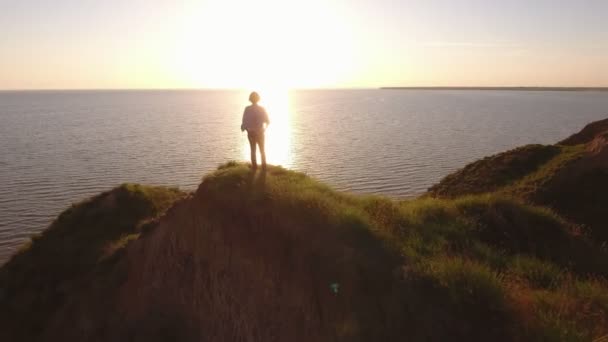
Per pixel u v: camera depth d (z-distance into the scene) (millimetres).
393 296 6363
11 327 16531
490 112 186375
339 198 10797
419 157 73250
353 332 6367
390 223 9523
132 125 142500
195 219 12125
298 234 8781
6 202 48219
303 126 135375
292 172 12719
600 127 32531
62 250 20766
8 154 80625
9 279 19672
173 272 12414
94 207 25234
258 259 9492
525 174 23688
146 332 12125
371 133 112188
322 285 7629
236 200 10883
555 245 10680
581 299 6793
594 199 17312
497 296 6109
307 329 7672
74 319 15070
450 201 12703
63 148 88250
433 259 7555
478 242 9703
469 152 77812
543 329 5516
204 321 10820
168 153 81688
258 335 8906
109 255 17797
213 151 84375
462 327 5676
